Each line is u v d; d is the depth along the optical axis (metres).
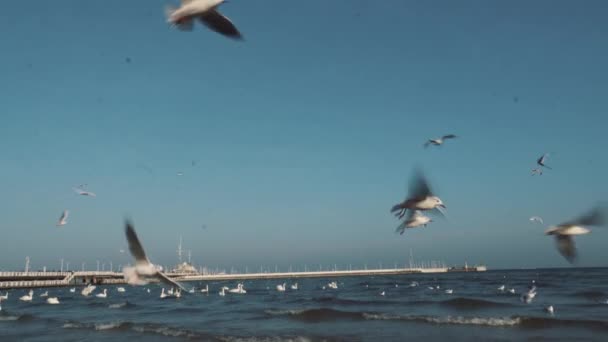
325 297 56.81
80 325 33.00
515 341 24.33
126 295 78.12
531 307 40.09
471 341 24.62
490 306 41.47
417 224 8.89
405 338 25.89
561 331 26.59
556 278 115.94
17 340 28.23
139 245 6.00
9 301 63.94
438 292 67.19
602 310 36.69
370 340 25.48
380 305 46.38
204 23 7.00
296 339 26.00
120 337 28.28
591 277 119.56
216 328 31.28
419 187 7.63
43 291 95.94
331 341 25.36
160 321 36.53
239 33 6.99
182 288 5.94
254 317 36.75
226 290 86.06
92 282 127.81
